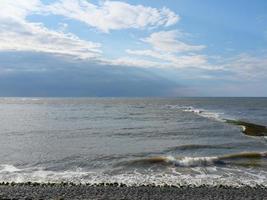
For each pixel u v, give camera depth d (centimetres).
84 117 6394
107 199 1241
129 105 13550
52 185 1513
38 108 10544
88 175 1745
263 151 2459
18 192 1355
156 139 3269
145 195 1323
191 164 1953
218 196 1311
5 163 2078
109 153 2434
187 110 9069
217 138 3281
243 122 4544
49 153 2442
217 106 11906
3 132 3822
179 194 1345
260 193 1367
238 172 1775
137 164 1980
